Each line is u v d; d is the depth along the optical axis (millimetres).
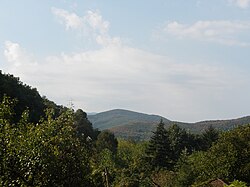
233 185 19766
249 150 40938
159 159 75688
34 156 11828
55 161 12203
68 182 12547
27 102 54406
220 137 43812
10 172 11477
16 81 65625
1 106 12281
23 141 11859
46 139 12453
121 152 71312
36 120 32375
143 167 61281
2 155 11477
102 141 80188
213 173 41000
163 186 51406
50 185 12031
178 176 50125
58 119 13383
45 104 60562
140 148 83625
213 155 42188
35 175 11797
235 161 40406
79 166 13102
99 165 26109
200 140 97000
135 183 43625
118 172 46312
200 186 36750
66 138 13023
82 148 13688
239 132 43062
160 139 78062
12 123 12789
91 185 13719
